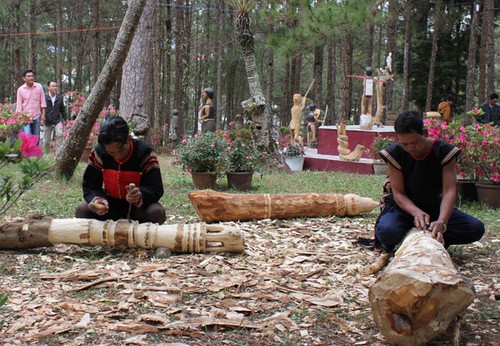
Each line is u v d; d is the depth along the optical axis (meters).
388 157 4.30
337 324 3.32
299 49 15.22
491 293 3.90
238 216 6.12
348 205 6.42
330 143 14.30
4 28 29.78
